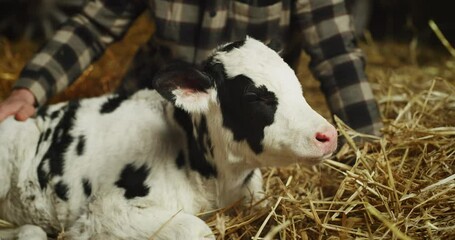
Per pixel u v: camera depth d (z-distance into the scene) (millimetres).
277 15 2588
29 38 5254
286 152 1945
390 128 2639
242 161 2078
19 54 4492
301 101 1977
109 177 2174
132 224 2049
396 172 2279
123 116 2287
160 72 1949
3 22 5371
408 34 5531
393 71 4258
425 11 5488
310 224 2145
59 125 2314
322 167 2561
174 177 2152
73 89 3436
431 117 2814
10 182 2320
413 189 2164
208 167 2139
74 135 2271
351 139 2361
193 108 2031
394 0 5609
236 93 1986
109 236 2066
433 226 1928
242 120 1991
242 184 2266
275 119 1941
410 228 1983
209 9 2518
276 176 2572
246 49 2070
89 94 3516
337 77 2562
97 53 2818
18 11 5375
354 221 2070
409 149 2496
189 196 2182
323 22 2590
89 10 2768
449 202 2053
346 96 2541
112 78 3680
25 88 2539
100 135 2258
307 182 2473
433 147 2475
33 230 2180
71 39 2701
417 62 4770
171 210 2133
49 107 2420
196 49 2629
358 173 2244
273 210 2066
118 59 3926
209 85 2016
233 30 2605
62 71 2660
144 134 2219
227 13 2572
